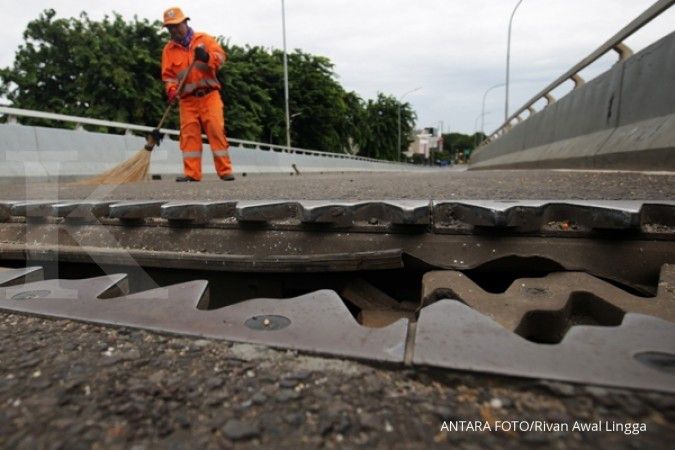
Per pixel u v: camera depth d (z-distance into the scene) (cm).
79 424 64
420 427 63
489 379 71
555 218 159
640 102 427
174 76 557
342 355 80
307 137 4094
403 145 6944
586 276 136
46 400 70
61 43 2316
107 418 66
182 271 183
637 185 265
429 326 87
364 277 177
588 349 77
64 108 2144
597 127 539
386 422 64
